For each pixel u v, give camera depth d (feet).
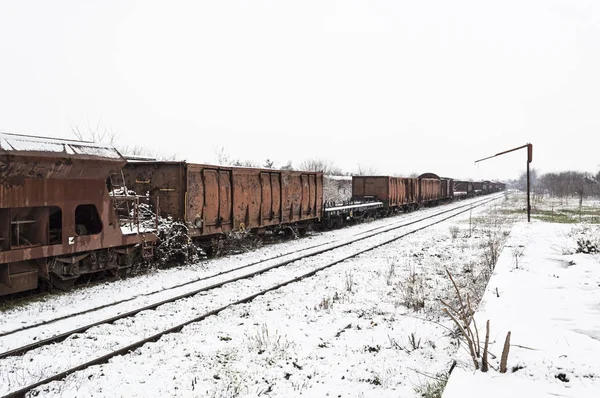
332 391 19.10
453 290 37.32
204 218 49.19
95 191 35.94
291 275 41.19
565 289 29.68
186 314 29.04
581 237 52.65
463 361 18.28
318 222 81.82
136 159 51.55
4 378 19.36
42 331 25.08
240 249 56.85
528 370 16.89
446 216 113.70
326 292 35.58
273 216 63.26
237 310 29.94
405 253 55.16
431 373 20.72
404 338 25.67
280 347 23.71
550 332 21.07
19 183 30.12
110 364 20.94
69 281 35.24
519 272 35.65
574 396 14.79
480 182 302.86
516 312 24.45
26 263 31.68
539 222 87.92
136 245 40.75
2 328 25.48
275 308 30.91
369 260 50.49
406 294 35.04
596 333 20.99
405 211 138.92
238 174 55.52
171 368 20.81
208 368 20.95
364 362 22.24
